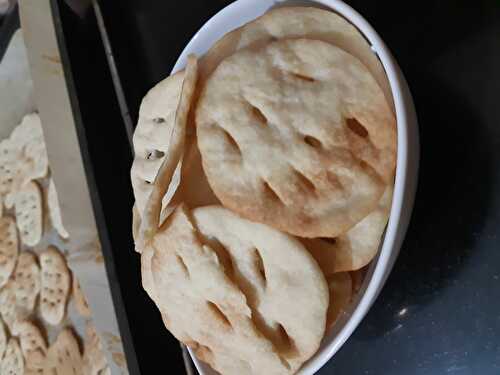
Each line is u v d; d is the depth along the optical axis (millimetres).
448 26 203
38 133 458
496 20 193
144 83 292
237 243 187
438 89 204
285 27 190
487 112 194
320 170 172
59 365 406
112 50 301
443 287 199
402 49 213
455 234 197
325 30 183
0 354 444
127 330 280
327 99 175
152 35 291
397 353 207
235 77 186
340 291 180
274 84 181
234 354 193
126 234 300
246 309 184
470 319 192
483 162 193
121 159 303
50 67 330
